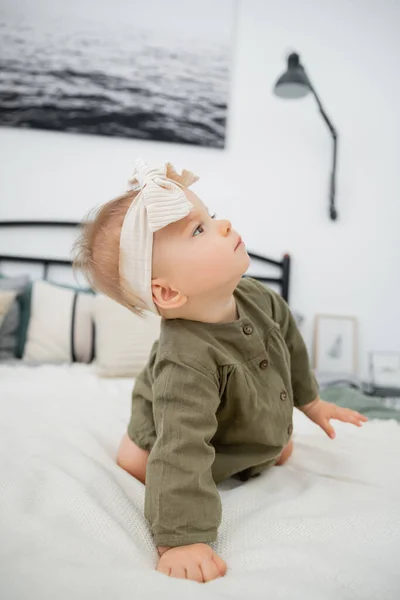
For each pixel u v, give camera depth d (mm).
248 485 750
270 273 2412
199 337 681
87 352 1929
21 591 432
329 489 710
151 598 429
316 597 433
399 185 2514
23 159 2258
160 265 651
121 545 544
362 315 2482
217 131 2371
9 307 1835
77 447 842
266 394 713
